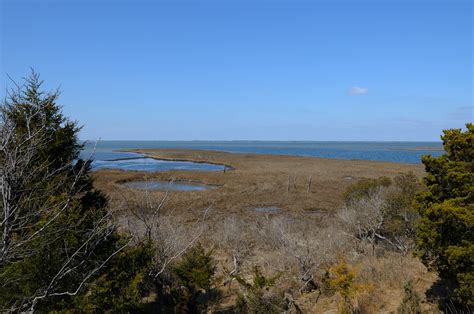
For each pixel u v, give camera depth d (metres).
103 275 8.12
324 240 16.72
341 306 10.38
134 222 12.13
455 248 8.51
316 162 74.75
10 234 5.90
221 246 18.69
